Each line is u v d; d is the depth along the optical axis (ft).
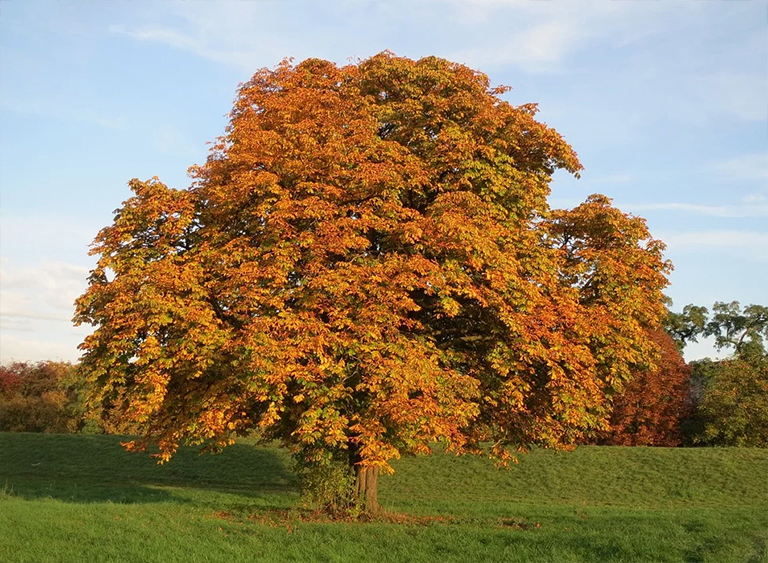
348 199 48.39
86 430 153.99
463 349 52.49
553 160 55.62
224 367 44.60
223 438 48.08
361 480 55.88
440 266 45.65
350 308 43.73
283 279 42.93
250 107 56.29
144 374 44.19
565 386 47.55
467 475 103.04
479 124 51.52
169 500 69.31
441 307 48.21
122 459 114.62
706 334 203.41
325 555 38.83
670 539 43.45
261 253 45.24
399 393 41.60
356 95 55.77
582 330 48.49
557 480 99.25
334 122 51.42
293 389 44.42
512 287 46.44
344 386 45.01
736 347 196.75
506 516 62.18
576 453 110.01
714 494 91.66
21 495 70.28
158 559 36.91
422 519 55.88
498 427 57.00
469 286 45.27
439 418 45.09
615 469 102.73
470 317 51.29
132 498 71.41
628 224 55.26
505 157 51.55
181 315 42.91
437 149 50.60
